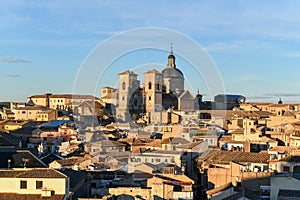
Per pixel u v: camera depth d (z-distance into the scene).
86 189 83.19
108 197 75.38
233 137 140.75
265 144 131.00
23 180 69.44
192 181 88.25
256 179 80.88
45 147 141.00
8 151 89.88
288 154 97.75
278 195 70.00
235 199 70.94
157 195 80.75
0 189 69.69
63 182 69.25
